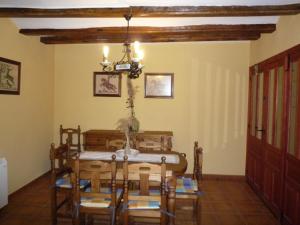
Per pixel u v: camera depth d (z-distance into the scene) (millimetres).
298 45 2656
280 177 3021
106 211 2270
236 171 4574
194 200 3092
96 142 4379
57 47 4742
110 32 3646
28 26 3633
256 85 4043
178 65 4574
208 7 2750
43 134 4430
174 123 4629
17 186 3705
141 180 2268
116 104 4707
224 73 4516
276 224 2965
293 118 2787
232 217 3119
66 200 2943
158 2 2686
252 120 4230
